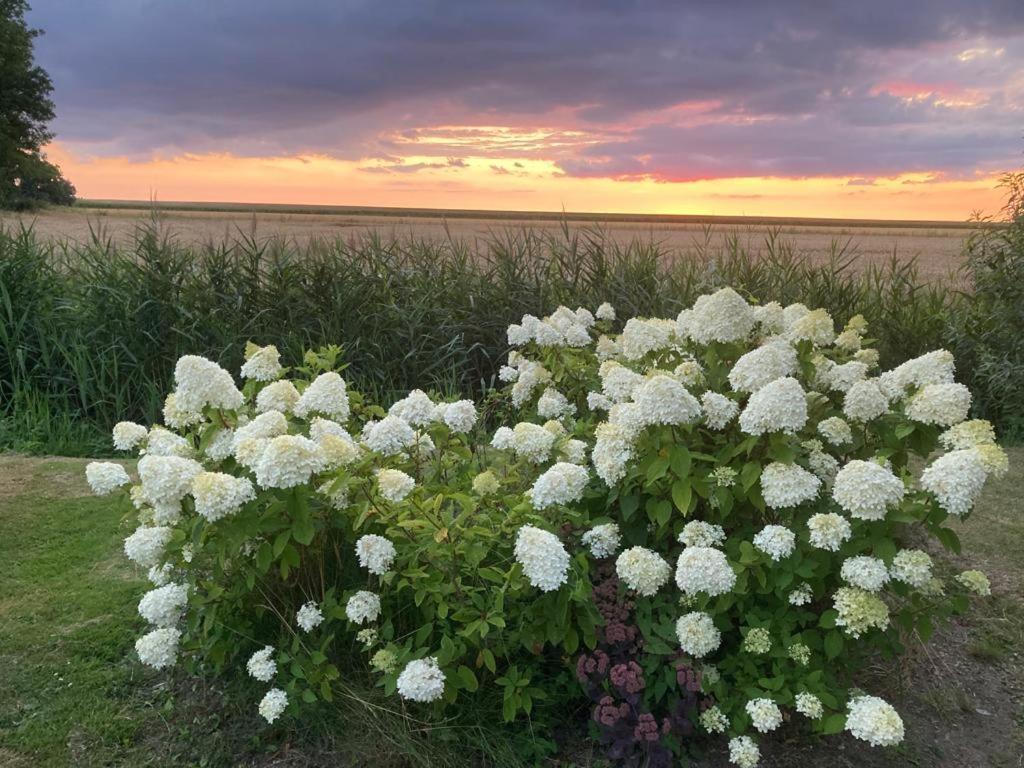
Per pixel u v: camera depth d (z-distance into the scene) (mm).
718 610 2467
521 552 2330
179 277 6523
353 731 2582
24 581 3686
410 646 2475
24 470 5215
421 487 2697
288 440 2320
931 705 2906
